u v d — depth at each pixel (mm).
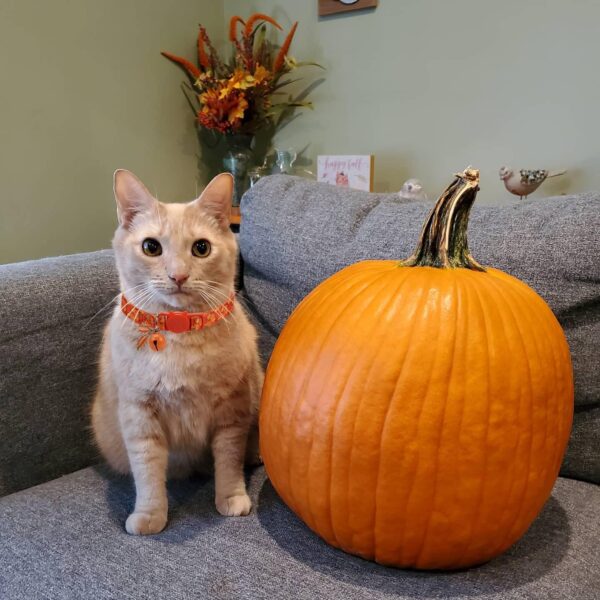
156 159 2314
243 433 1063
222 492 1000
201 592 755
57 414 1218
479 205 1202
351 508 778
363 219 1271
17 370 1134
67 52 1879
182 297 954
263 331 1387
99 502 1018
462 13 2053
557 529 895
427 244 859
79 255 1411
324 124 2441
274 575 792
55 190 1905
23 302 1150
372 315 784
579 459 1044
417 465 733
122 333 982
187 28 2377
